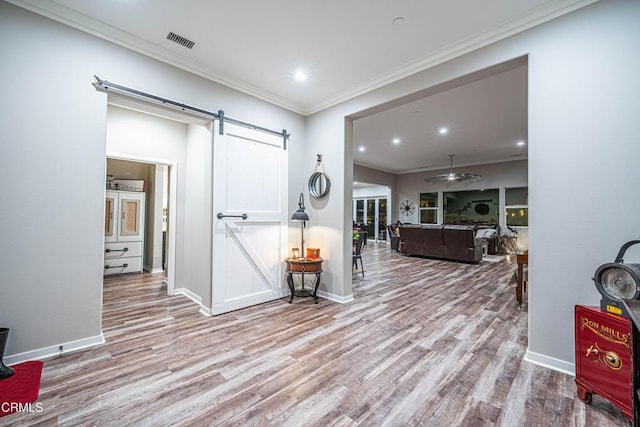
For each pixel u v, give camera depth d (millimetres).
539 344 2143
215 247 3186
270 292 3738
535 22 2207
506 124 5430
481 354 2289
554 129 2109
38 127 2162
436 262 7031
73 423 1498
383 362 2156
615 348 1569
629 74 1848
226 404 1661
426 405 1663
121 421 1518
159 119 3926
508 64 2416
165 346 2398
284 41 2648
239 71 3180
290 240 4027
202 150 3648
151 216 5750
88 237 2385
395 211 11336
